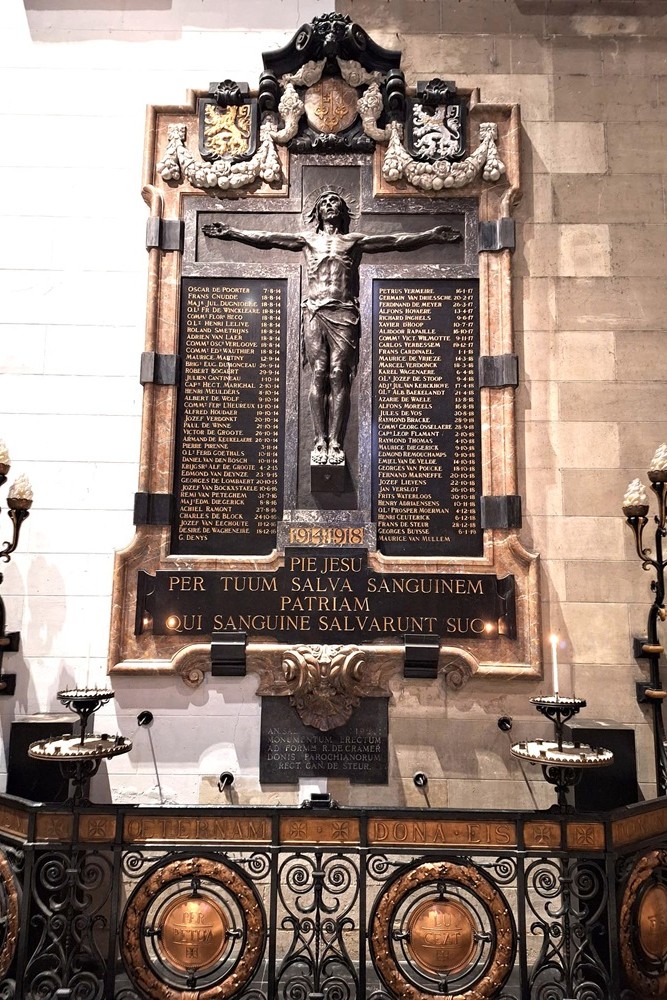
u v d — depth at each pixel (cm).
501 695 517
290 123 566
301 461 545
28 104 581
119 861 390
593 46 588
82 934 403
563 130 581
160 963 393
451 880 392
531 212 573
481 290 557
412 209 568
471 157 562
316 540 532
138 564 530
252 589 525
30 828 394
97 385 554
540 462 547
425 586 527
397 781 507
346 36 562
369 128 566
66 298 563
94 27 589
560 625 530
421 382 555
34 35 587
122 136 580
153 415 544
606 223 573
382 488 545
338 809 395
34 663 524
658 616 501
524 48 587
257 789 505
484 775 507
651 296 565
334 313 548
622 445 550
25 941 383
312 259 554
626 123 581
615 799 449
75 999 386
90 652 525
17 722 459
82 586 533
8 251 567
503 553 531
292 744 509
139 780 506
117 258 567
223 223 569
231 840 395
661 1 587
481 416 549
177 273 559
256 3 590
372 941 388
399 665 518
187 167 562
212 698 516
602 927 405
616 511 543
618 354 559
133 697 516
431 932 391
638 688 519
